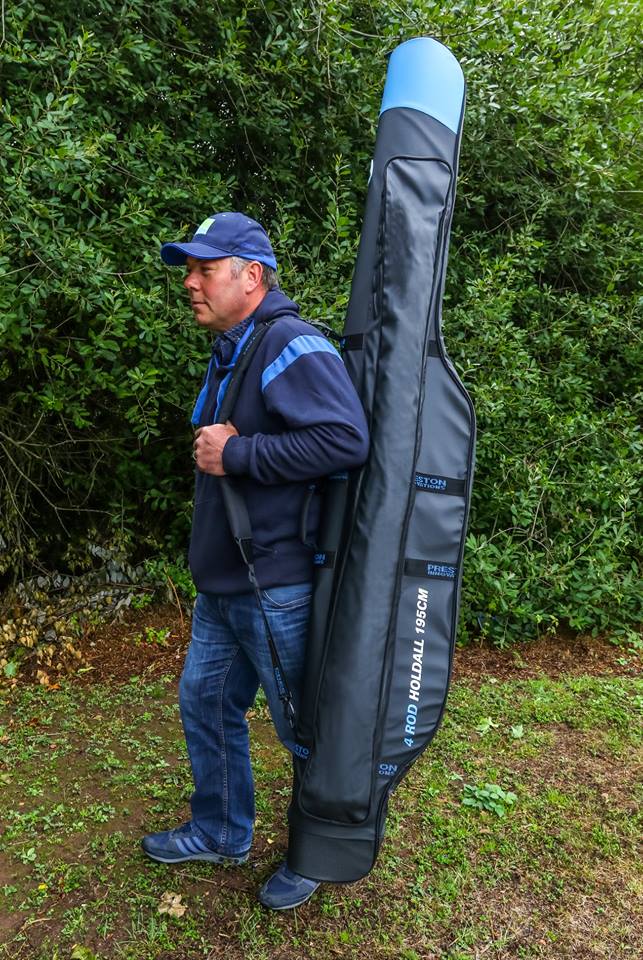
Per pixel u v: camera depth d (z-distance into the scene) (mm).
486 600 4336
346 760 1705
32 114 2967
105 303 3205
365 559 1725
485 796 2678
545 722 3336
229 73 3439
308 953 1962
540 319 4934
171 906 2094
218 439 1758
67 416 4023
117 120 3449
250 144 3918
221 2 3531
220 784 2141
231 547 1849
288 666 1851
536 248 4734
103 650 3994
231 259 1836
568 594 4445
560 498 4566
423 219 1837
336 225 3711
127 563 4492
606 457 4797
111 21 3324
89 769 2838
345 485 1786
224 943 1983
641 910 2188
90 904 2104
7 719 3238
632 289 5254
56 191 3119
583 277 5215
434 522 1786
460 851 2395
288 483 1771
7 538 4164
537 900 2211
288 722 1837
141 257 3436
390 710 1762
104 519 4488
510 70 4113
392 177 1871
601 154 4711
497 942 2035
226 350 1880
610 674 4004
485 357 4258
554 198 4637
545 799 2717
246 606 1863
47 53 2973
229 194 3838
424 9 3676
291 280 3703
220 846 2207
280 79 3725
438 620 1793
